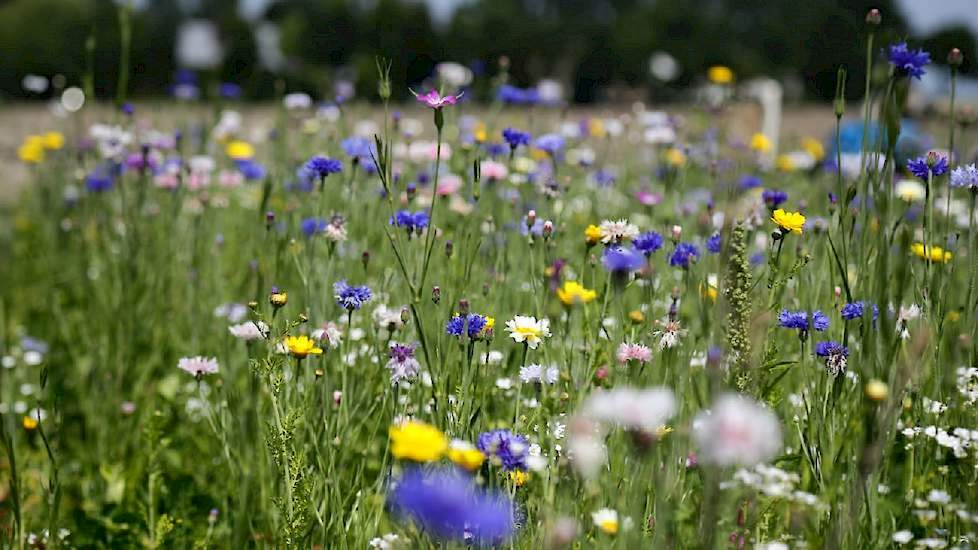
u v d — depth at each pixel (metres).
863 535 2.75
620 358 3.05
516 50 42.72
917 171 3.34
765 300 3.32
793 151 8.38
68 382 5.39
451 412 3.04
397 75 23.19
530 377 3.09
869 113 3.28
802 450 3.20
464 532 2.33
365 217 4.85
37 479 4.33
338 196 5.11
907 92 2.97
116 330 5.07
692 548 2.48
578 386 3.05
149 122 7.87
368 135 6.36
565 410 2.99
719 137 7.07
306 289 3.80
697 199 6.14
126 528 3.81
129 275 5.16
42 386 3.38
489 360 3.55
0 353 5.37
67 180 7.32
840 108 3.25
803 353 3.17
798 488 3.21
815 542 2.50
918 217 4.65
